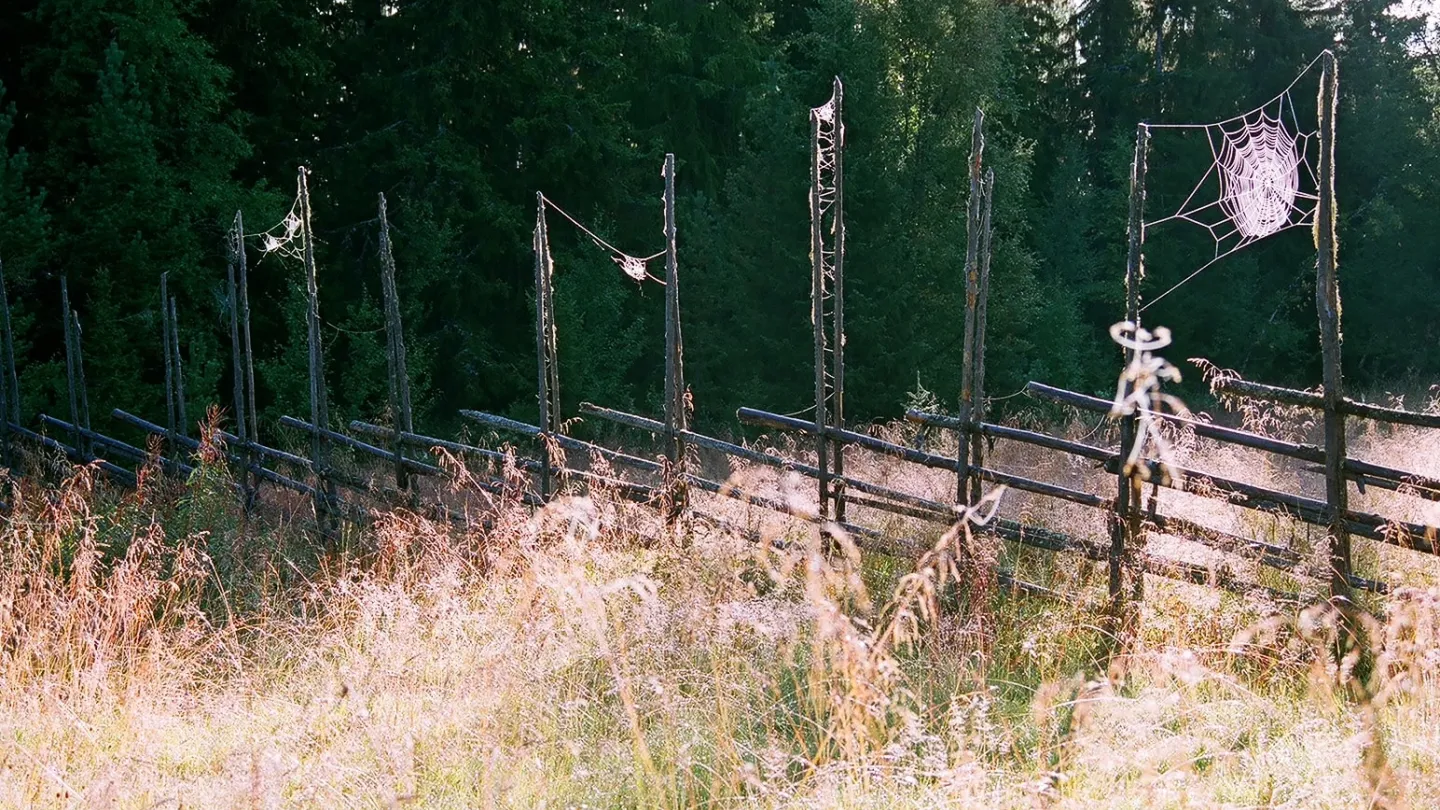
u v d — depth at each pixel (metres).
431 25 19.94
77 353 11.76
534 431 7.69
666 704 4.24
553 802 3.92
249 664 5.83
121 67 15.56
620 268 22.67
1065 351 24.22
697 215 21.97
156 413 15.22
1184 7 30.88
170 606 6.59
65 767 4.33
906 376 20.14
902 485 7.80
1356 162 28.61
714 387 21.00
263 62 18.88
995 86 22.89
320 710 4.77
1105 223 29.22
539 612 5.00
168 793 4.02
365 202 20.23
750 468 7.89
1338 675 4.44
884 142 20.95
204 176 16.36
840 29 21.02
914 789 3.66
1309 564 5.12
